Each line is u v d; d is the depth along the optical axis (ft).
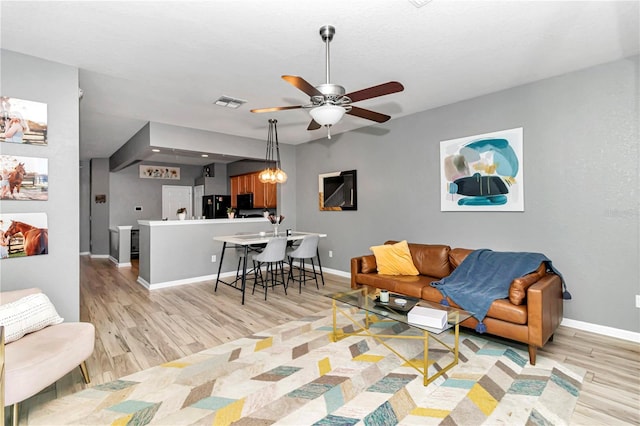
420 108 13.73
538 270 9.34
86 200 28.58
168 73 10.01
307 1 6.46
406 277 11.98
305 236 15.66
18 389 5.40
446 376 7.37
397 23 7.29
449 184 13.19
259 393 6.75
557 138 10.43
